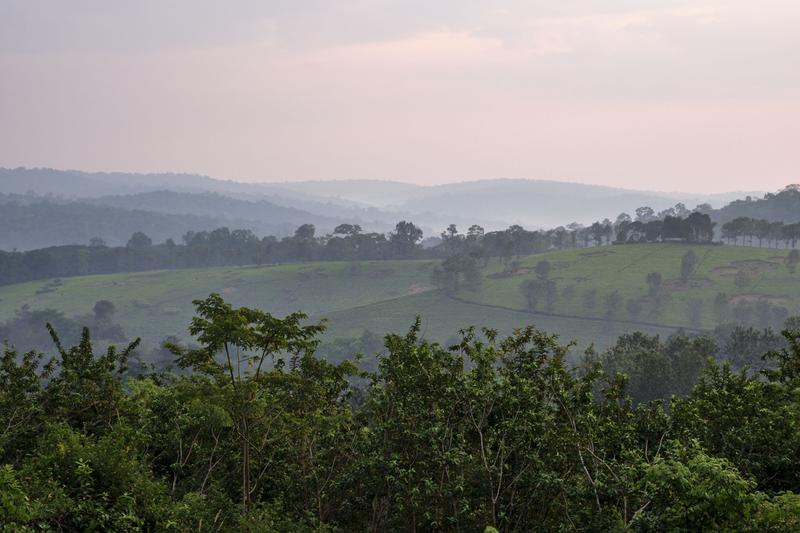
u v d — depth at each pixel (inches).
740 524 561.9
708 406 793.6
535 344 804.6
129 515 651.5
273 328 775.7
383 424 771.4
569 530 689.0
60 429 762.8
